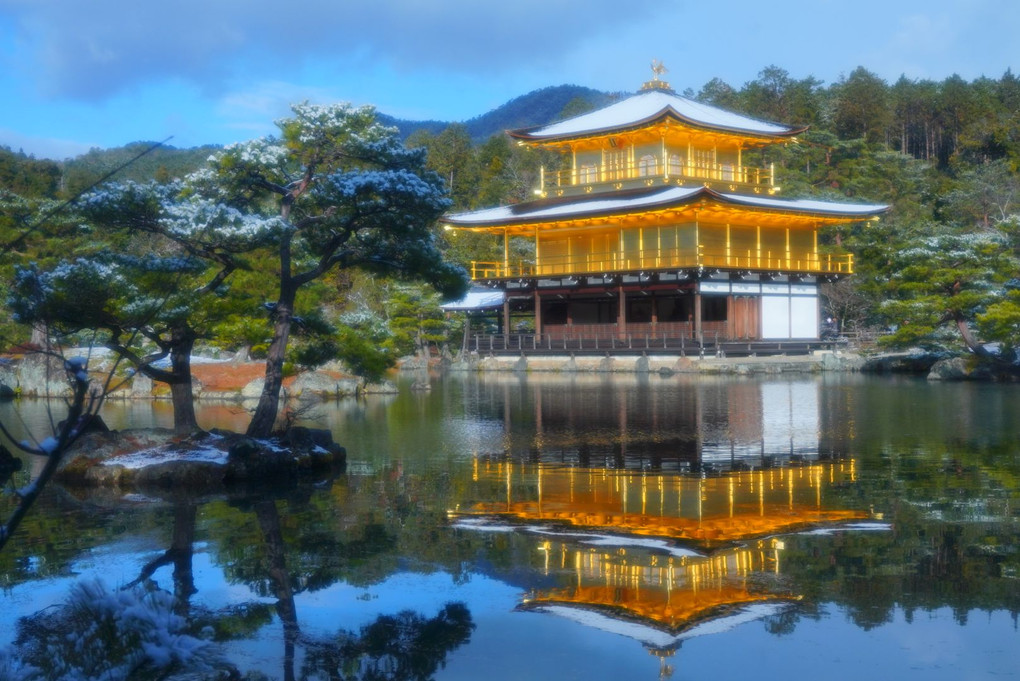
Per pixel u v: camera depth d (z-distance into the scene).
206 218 21.91
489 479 23.30
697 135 79.56
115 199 21.84
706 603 13.31
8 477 25.05
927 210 115.06
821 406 40.97
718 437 30.78
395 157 24.83
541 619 12.80
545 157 129.38
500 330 90.00
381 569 15.22
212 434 25.12
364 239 25.47
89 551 16.42
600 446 29.08
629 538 16.95
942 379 58.03
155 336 24.50
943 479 22.33
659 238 75.12
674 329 74.69
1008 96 159.50
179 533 17.70
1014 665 11.09
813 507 19.34
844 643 11.80
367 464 25.92
